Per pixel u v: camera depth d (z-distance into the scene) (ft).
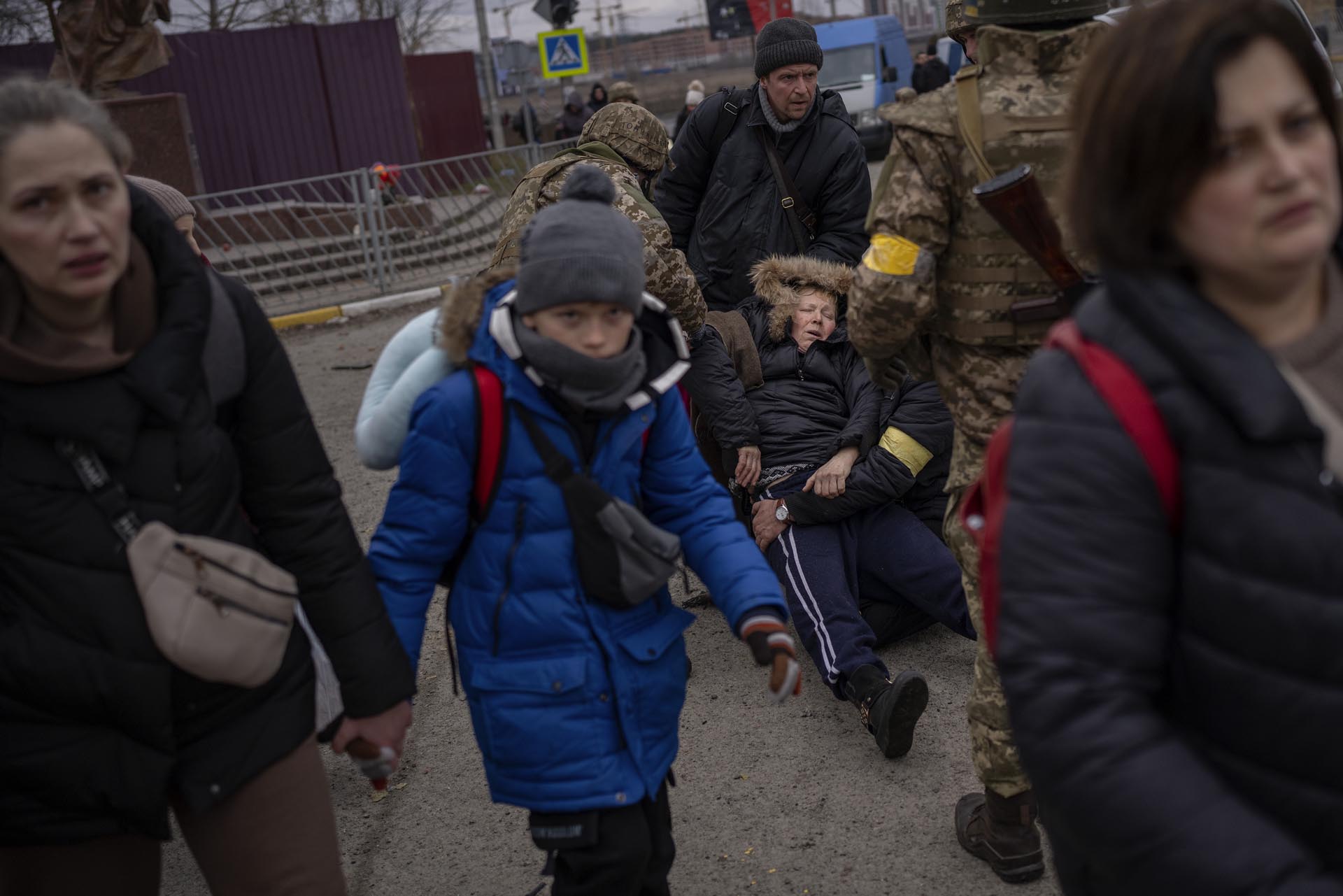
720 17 122.93
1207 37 3.33
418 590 6.54
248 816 5.70
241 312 5.68
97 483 5.17
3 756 5.30
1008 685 3.62
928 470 12.14
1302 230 3.38
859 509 11.58
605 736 6.51
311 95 61.98
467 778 10.77
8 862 5.63
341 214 39.91
